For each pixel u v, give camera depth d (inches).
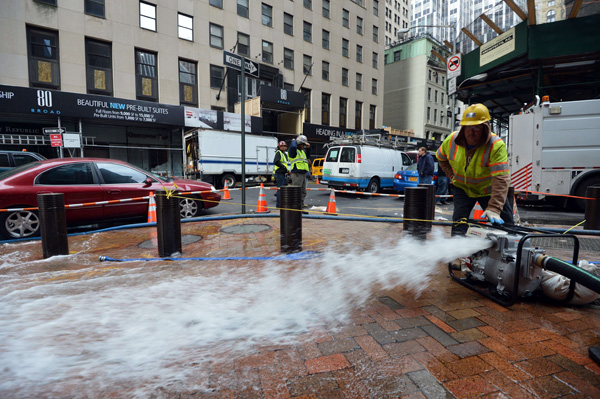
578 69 436.5
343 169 496.1
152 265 151.1
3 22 605.9
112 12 715.4
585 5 376.2
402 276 133.6
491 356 77.6
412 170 474.3
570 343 83.2
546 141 335.3
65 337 87.1
